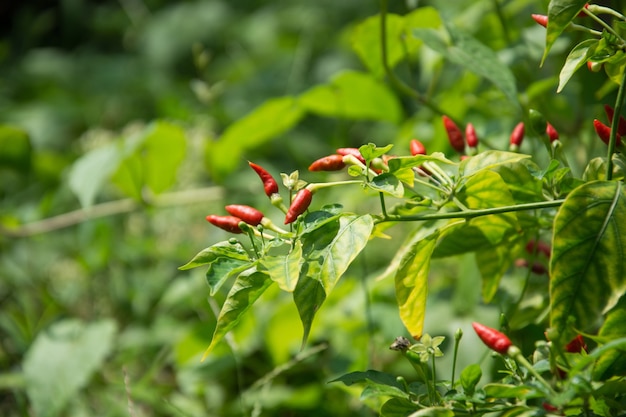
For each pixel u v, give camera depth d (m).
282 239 0.98
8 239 1.76
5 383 1.36
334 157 1.00
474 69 1.15
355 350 1.33
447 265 1.44
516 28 1.32
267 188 1.00
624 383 0.94
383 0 1.23
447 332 1.24
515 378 0.98
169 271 1.70
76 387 1.32
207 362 1.36
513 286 1.17
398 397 0.99
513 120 1.30
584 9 0.98
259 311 1.40
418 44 1.28
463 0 1.60
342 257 0.97
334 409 1.31
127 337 1.53
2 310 1.66
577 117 1.27
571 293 0.96
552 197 1.04
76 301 1.72
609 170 0.99
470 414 0.97
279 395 1.33
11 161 1.63
